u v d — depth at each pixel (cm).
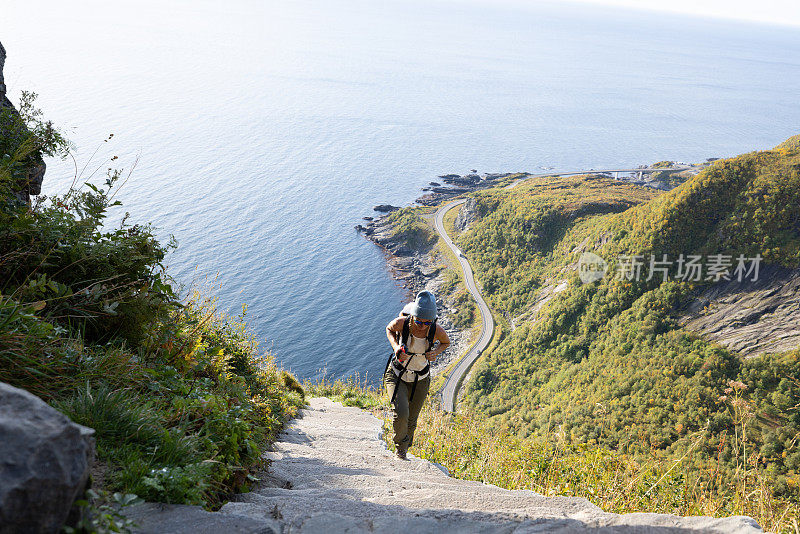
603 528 211
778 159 11562
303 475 377
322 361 11219
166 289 433
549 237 15012
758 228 10762
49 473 131
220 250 15762
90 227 420
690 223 11469
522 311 13175
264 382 704
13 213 390
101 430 254
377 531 216
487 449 638
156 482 212
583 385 9350
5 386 147
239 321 744
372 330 12481
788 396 7150
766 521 374
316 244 17100
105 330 388
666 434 6688
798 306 9375
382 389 1288
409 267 16100
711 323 9744
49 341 299
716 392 7631
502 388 10588
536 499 307
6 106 532
